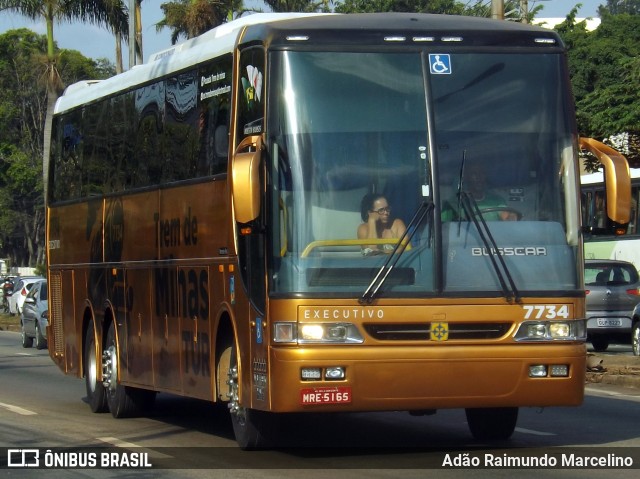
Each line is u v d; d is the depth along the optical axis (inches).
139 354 517.7
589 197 1226.6
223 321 417.7
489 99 382.6
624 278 981.2
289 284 362.6
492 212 376.2
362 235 366.9
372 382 361.1
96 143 594.9
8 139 2832.2
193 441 460.1
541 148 383.9
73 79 2706.7
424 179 373.1
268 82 374.3
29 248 3053.6
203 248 435.8
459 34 385.7
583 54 1542.8
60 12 1408.7
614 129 1193.4
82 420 544.1
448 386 366.0
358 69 376.5
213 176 426.6
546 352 372.5
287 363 359.3
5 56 2815.0
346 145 371.6
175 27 1534.2
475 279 371.2
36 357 1003.3
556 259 378.6
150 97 511.8
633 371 692.7
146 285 507.5
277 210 367.6
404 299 364.5
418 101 377.4
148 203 506.3
